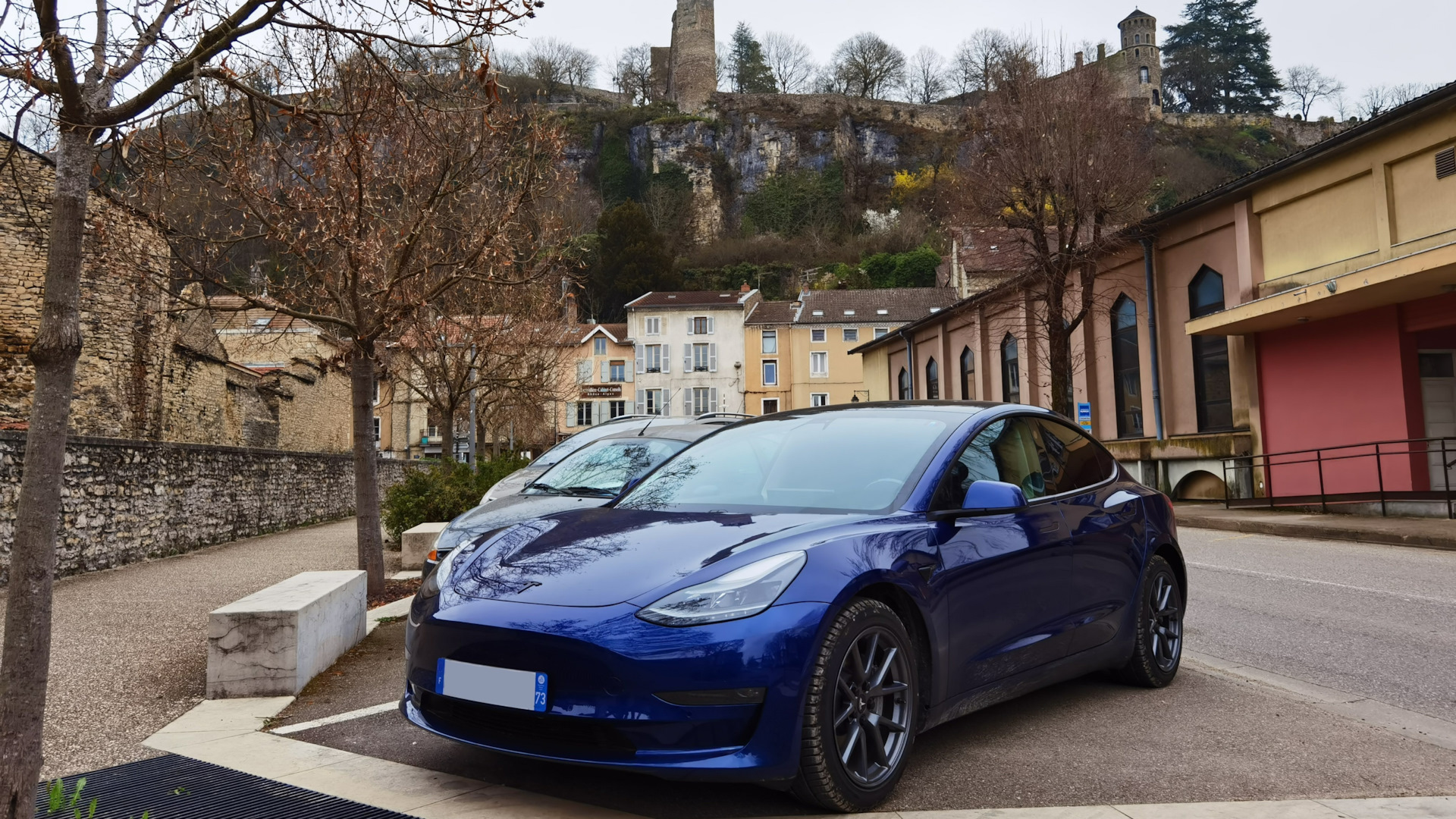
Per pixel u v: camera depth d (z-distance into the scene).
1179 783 3.48
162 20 3.25
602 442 8.63
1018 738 4.09
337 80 5.30
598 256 88.44
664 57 143.25
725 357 71.50
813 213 117.44
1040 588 4.17
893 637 3.38
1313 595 8.17
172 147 4.12
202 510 14.91
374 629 7.32
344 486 24.56
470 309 19.81
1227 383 19.72
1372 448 16.20
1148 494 5.31
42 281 21.16
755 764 2.96
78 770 3.85
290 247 8.94
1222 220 19.23
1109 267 23.53
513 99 9.40
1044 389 27.56
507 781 3.56
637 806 3.27
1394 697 4.89
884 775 3.29
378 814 3.22
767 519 3.63
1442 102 13.84
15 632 2.65
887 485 3.94
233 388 32.72
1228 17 127.56
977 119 23.09
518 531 3.96
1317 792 3.39
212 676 5.08
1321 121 120.69
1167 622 5.20
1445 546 11.45
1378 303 15.62
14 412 20.64
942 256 94.44
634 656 2.96
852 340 70.56
